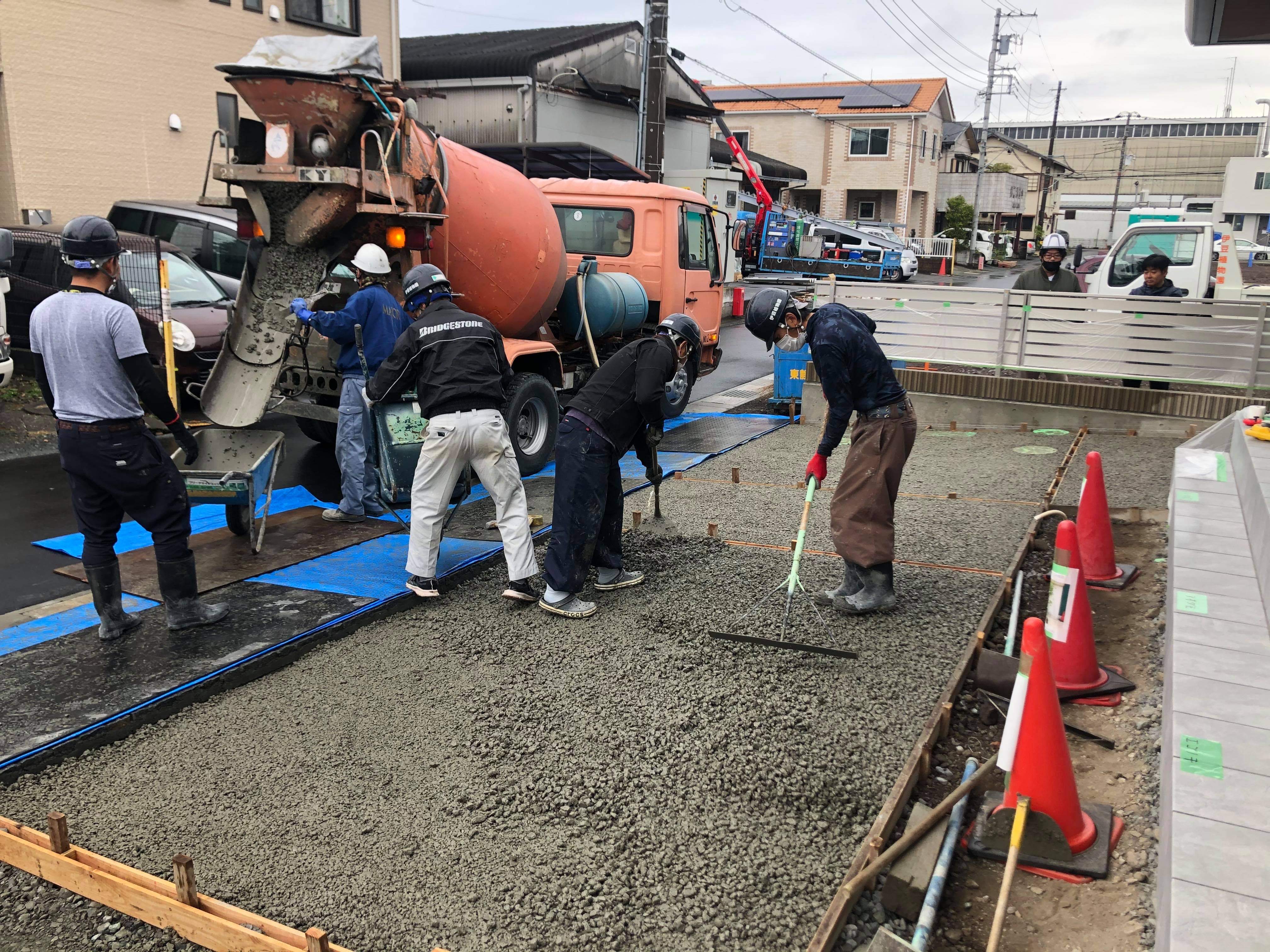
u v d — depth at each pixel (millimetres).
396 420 6020
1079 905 2654
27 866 2893
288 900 2730
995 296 9797
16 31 12469
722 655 4355
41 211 12672
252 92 5883
